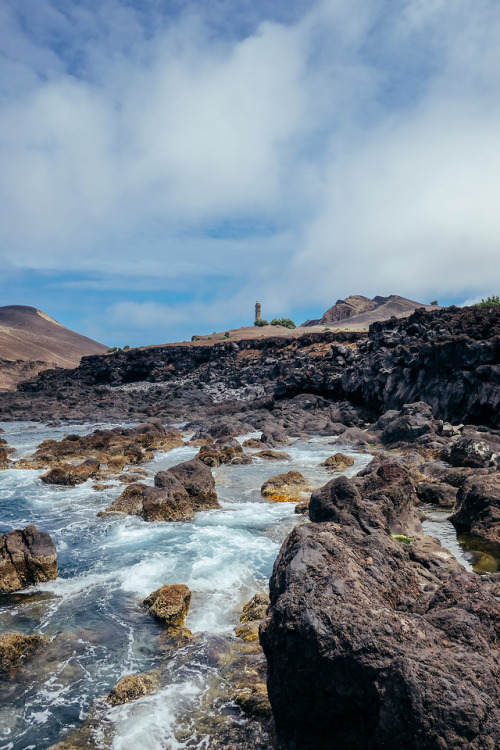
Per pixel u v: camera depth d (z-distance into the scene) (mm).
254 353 89812
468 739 5254
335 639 6418
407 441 35781
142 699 9359
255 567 15758
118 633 11906
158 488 21828
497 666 6117
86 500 24781
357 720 6242
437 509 20922
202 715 8859
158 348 103750
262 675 9805
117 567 16094
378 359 51031
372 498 15383
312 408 55656
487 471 21844
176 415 62438
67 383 100062
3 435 51750
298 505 21688
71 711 9148
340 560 8180
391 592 8258
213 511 21969
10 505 24031
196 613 12867
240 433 45281
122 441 40094
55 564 15438
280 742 7324
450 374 41531
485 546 16141
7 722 8891
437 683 5598
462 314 50031
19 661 10789
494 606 7172
